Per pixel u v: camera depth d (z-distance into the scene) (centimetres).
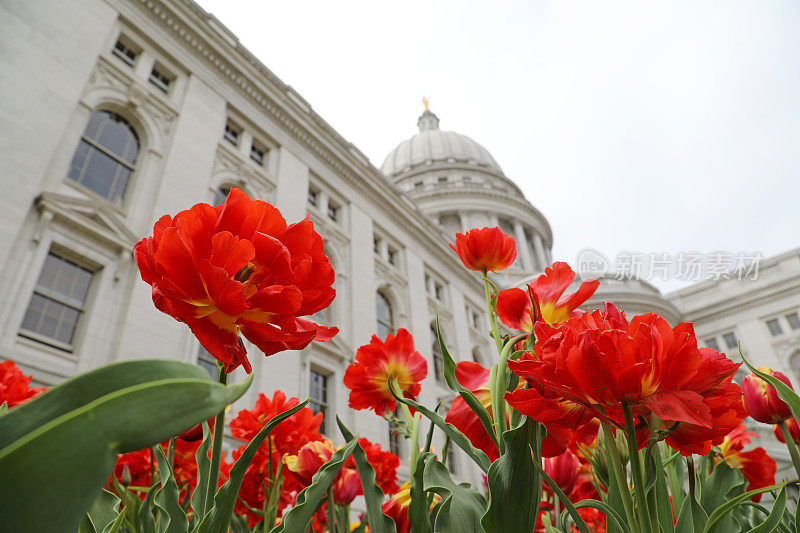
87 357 916
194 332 68
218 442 77
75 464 31
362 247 1967
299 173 1797
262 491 157
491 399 101
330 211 1988
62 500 30
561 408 78
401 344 150
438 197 4566
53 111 1028
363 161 2217
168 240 69
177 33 1503
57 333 915
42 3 1109
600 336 70
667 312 3538
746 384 125
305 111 1964
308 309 80
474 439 106
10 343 820
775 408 117
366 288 1855
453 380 105
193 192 1289
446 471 100
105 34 1251
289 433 151
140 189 1177
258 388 1178
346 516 148
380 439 1511
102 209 1038
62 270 966
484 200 4531
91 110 1140
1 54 981
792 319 3484
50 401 38
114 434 34
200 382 40
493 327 117
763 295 3619
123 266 1052
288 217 1623
